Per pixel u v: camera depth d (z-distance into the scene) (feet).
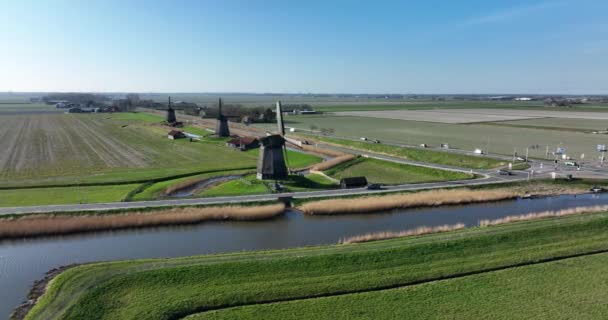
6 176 217.77
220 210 156.35
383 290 96.17
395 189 190.70
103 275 100.27
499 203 177.58
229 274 101.19
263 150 209.36
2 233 133.80
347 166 256.32
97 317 84.48
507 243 120.47
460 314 85.35
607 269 104.88
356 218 157.48
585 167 235.61
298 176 219.20
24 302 93.30
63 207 155.84
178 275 99.76
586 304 88.22
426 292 94.79
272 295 93.40
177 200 168.96
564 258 112.37
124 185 198.08
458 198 177.47
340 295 94.07
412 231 138.31
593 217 139.13
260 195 178.60
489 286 96.99
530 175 215.31
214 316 85.40
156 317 84.23
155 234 139.85
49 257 119.34
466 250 115.85
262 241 133.28
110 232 141.08
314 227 147.13
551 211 159.12
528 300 90.43
